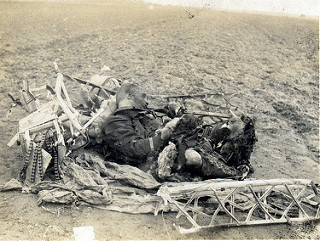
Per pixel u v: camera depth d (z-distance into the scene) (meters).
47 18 10.95
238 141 4.27
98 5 13.01
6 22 10.27
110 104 4.73
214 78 8.01
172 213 3.91
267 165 5.26
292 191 4.09
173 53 9.09
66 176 4.14
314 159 5.58
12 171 4.52
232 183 3.74
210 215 3.91
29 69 7.91
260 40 10.48
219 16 12.27
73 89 7.05
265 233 3.71
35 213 3.72
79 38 9.75
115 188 4.02
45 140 4.15
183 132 4.20
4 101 6.59
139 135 4.31
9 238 3.33
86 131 4.52
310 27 11.60
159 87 7.43
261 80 8.20
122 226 3.62
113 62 8.36
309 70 8.85
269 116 6.81
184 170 4.16
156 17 11.94
